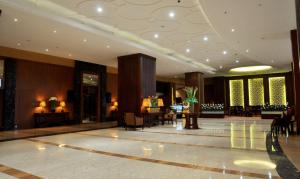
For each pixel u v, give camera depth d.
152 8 7.40
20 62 11.60
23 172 4.03
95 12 7.68
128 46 10.80
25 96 11.71
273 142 6.64
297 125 8.20
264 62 14.74
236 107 21.77
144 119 11.79
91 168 4.22
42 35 8.97
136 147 6.21
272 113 16.45
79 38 9.43
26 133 9.32
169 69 17.86
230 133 8.84
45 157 5.13
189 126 10.80
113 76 17.22
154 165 4.36
